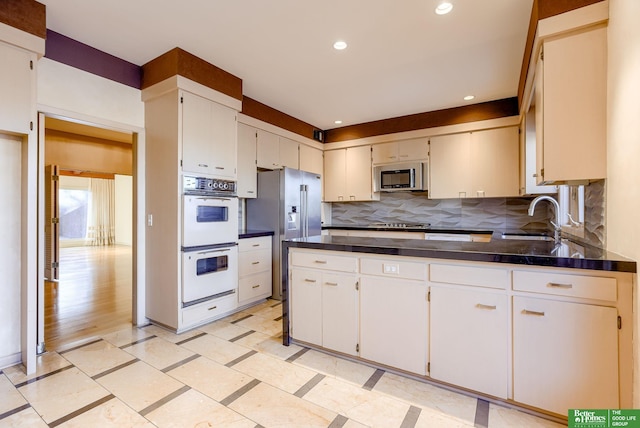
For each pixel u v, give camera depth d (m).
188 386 1.96
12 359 2.25
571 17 1.84
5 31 1.99
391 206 5.25
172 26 2.42
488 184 4.12
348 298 2.23
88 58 2.69
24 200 2.22
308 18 2.32
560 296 1.57
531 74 2.46
